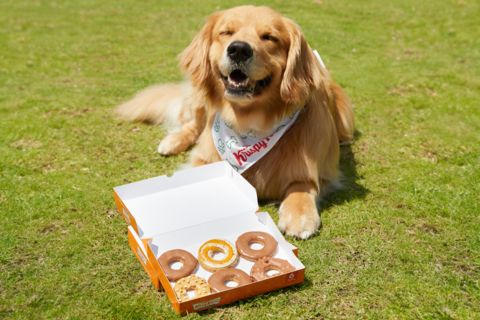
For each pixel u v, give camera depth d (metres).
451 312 2.38
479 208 3.40
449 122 5.18
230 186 3.35
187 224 2.93
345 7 11.84
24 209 3.37
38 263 2.78
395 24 10.38
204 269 2.57
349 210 3.45
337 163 3.99
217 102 3.71
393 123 5.20
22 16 11.46
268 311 2.39
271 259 2.57
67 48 8.47
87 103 5.71
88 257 2.85
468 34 9.50
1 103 5.65
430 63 7.60
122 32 9.74
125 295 2.52
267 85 3.38
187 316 2.32
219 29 3.43
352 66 7.40
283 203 3.38
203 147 4.03
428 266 2.76
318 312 2.39
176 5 12.34
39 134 4.75
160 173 4.06
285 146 3.56
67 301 2.46
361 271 2.72
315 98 3.63
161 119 5.16
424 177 3.94
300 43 3.37
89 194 3.63
